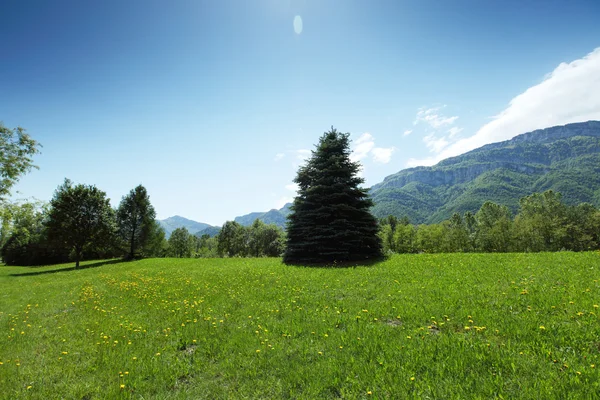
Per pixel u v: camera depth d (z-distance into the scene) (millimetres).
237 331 8023
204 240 117812
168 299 12812
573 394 4152
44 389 5574
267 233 83438
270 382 5363
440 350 5910
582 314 6855
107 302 13367
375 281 13078
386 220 136000
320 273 16469
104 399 5195
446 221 105750
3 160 25453
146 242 53812
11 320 11164
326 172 24000
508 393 4371
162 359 6648
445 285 11102
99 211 46125
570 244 67375
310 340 7059
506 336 6297
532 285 9836
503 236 72688
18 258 68000
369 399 4645
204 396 5141
